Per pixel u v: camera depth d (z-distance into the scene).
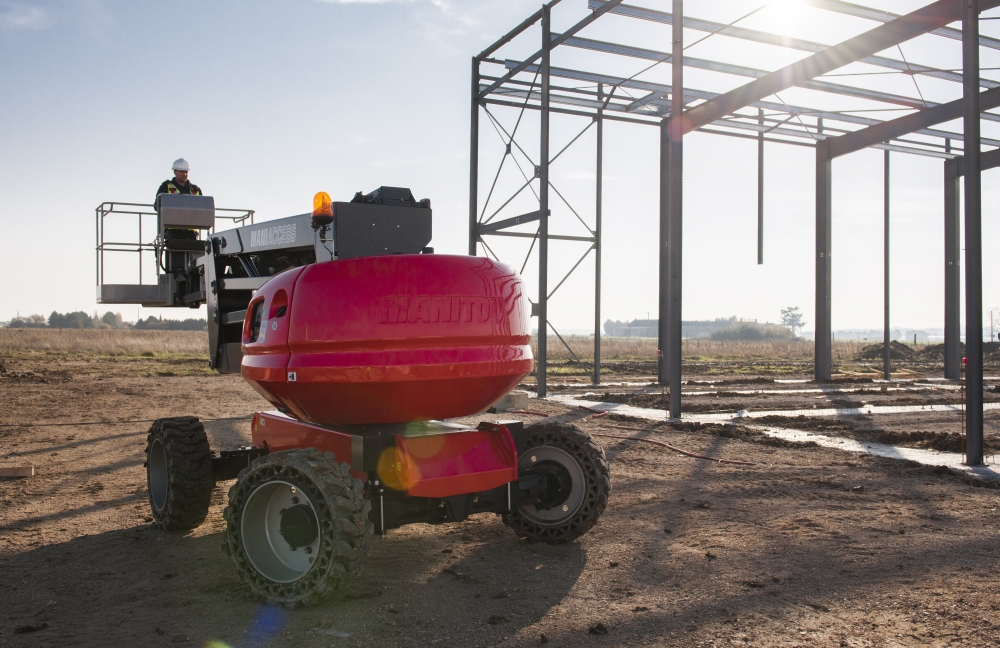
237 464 6.48
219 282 8.01
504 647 4.00
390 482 4.99
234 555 4.80
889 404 17.11
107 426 13.11
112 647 4.02
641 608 4.54
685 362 41.03
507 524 6.08
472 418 14.74
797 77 15.66
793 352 57.31
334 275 5.02
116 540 6.15
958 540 6.00
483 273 5.30
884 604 4.57
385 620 4.38
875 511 7.02
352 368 4.90
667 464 9.55
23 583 5.09
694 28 16.25
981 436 9.41
